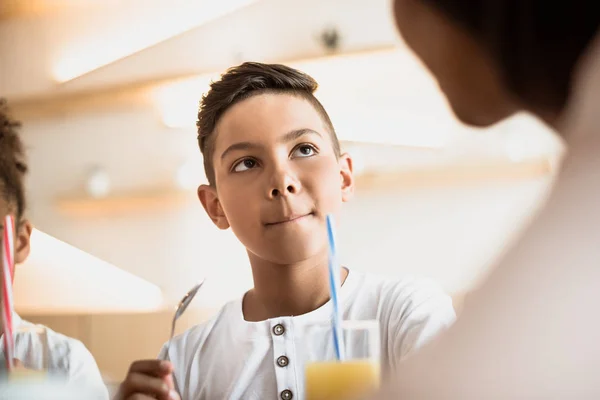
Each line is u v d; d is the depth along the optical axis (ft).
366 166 8.65
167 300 10.00
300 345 2.64
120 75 10.61
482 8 1.04
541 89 1.02
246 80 3.24
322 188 3.09
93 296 10.38
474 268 8.15
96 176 10.49
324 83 8.93
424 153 8.45
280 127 3.10
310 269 3.18
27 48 11.30
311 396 2.30
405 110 8.57
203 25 10.02
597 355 0.76
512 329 0.81
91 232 10.53
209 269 9.84
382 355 3.13
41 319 9.77
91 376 3.85
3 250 2.51
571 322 0.78
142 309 9.68
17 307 10.61
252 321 3.33
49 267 10.65
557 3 0.97
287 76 3.25
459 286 8.20
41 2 11.02
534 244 0.85
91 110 10.61
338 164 3.27
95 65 10.80
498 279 0.86
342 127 8.85
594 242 0.81
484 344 0.82
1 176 3.92
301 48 9.20
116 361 9.28
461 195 8.30
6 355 2.36
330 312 3.16
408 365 0.90
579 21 0.97
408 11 1.13
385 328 3.16
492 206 8.14
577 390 0.76
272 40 9.45
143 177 10.32
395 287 3.26
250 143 3.11
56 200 10.65
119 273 10.32
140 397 2.50
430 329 2.93
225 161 3.19
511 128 7.99
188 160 10.02
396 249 8.55
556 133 1.05
